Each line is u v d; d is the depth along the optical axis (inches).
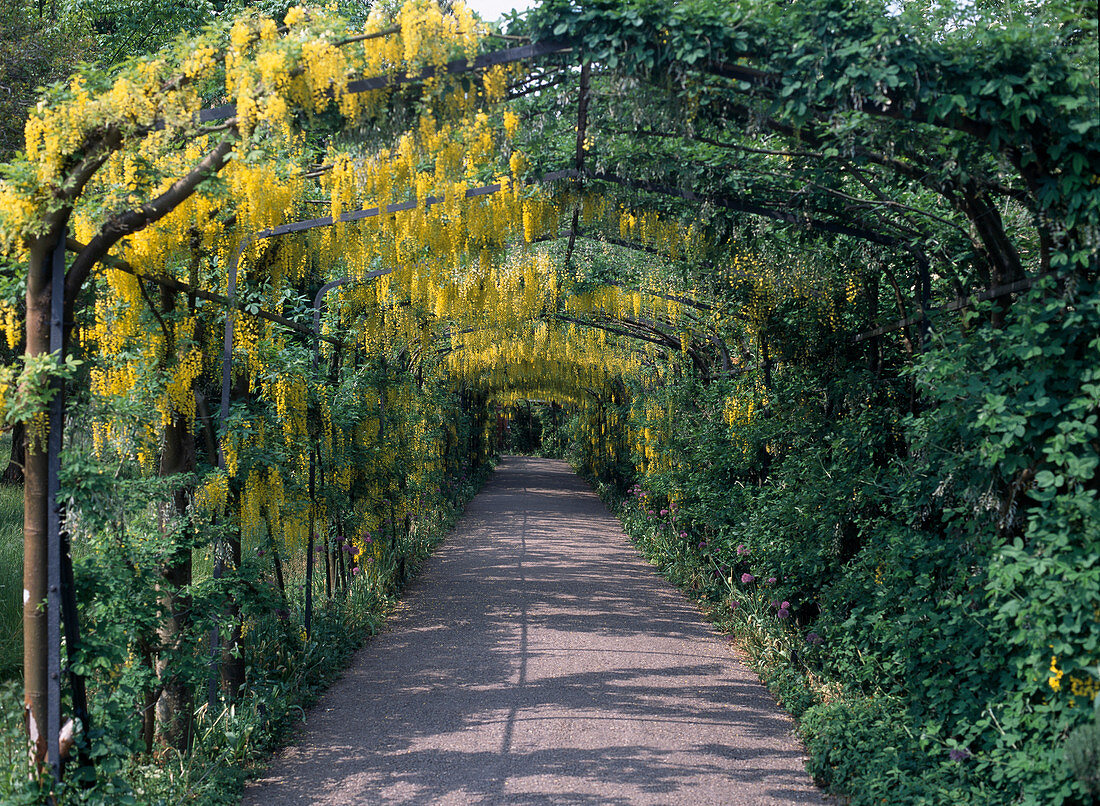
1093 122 110.9
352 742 165.8
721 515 281.1
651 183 196.5
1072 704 114.8
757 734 170.9
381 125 140.6
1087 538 113.3
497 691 197.0
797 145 168.6
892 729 152.7
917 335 202.1
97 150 124.8
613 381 610.5
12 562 249.1
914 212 171.9
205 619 149.9
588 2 128.4
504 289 294.4
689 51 126.3
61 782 118.6
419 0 132.1
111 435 153.6
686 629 261.1
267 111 131.3
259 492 185.9
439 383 493.0
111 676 134.0
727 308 263.7
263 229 177.3
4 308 140.7
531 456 1349.7
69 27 405.7
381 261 245.6
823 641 204.2
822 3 121.7
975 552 141.2
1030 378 123.8
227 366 173.5
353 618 248.4
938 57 117.8
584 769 151.0
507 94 147.9
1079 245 125.0
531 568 363.6
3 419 120.6
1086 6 118.1
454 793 140.9
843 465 203.0
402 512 331.0
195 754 148.1
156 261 149.4
